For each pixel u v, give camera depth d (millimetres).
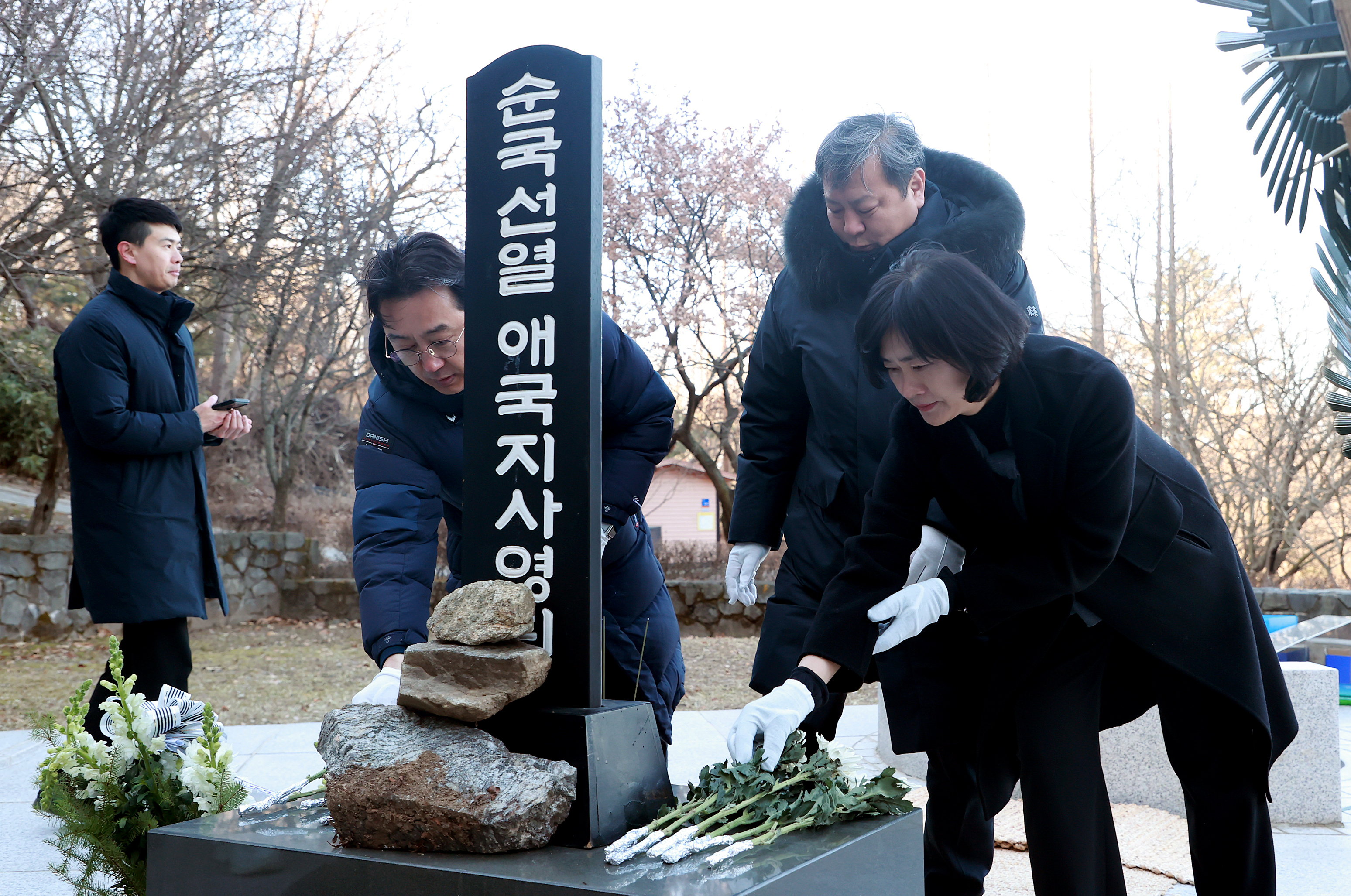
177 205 8734
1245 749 1873
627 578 2287
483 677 1420
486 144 1646
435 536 2168
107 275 9070
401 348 1935
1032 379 1758
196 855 1418
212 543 3328
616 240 11281
